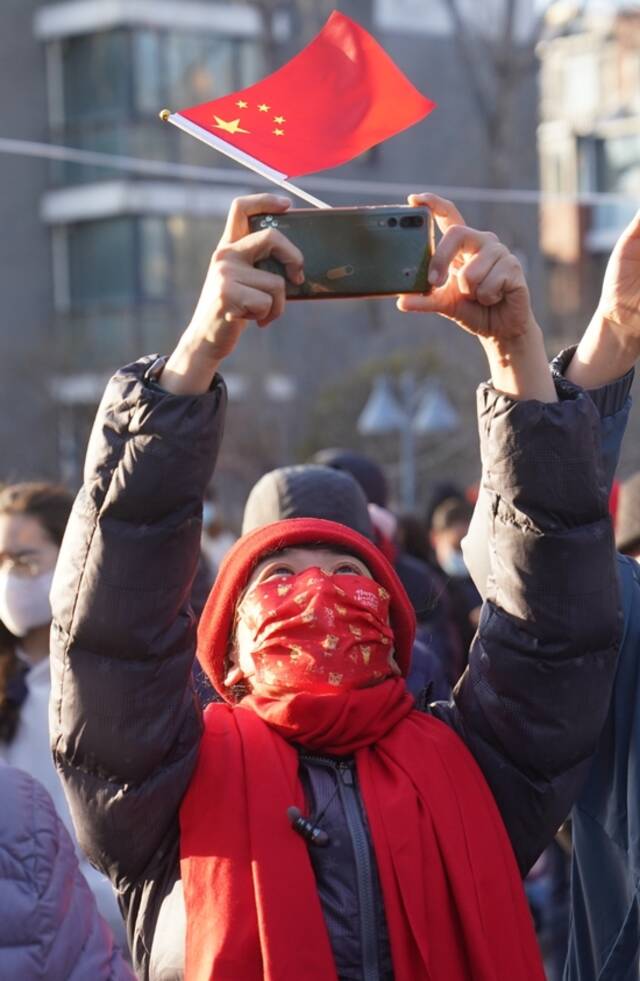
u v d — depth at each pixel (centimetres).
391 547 479
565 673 233
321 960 219
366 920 225
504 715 237
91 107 2417
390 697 241
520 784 239
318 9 2269
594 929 261
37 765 361
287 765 234
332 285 212
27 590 362
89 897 207
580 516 229
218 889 223
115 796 224
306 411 2255
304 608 242
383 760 238
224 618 254
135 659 221
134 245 2402
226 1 2403
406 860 227
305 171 231
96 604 219
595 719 236
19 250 2453
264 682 243
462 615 589
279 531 253
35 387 2409
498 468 229
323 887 227
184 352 218
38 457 2416
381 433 2025
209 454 220
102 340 2438
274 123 236
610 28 2256
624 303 254
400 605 257
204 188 2381
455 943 227
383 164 2347
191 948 221
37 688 367
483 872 230
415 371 2058
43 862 199
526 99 2242
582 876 264
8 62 2427
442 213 225
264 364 2197
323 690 239
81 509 222
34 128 2445
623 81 2741
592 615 231
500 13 2016
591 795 262
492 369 233
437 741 240
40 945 195
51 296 2480
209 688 281
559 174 2750
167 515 219
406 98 237
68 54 2436
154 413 216
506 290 220
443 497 838
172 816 232
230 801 230
